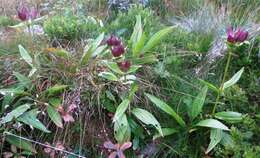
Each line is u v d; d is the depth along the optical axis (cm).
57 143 232
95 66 255
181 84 259
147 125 240
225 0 362
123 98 241
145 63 266
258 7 343
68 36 291
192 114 235
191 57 283
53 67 255
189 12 350
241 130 235
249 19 319
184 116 245
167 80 259
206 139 238
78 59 260
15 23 327
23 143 230
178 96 251
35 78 247
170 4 360
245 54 282
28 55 249
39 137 236
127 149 235
